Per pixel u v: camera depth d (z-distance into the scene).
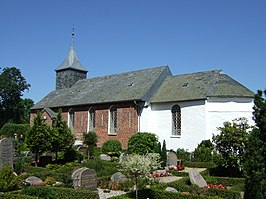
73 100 37.09
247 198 9.85
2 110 64.06
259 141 10.65
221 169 17.41
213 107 25.73
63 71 44.44
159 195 11.86
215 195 12.44
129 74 36.47
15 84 63.44
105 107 32.78
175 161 22.58
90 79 41.84
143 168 11.54
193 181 13.88
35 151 21.02
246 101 25.94
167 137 28.20
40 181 14.91
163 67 32.78
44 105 40.47
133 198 11.80
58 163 21.62
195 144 26.08
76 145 31.05
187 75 30.83
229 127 16.55
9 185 12.59
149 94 29.88
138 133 26.42
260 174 9.84
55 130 21.50
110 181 15.27
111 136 31.72
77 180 13.64
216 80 27.41
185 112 27.11
